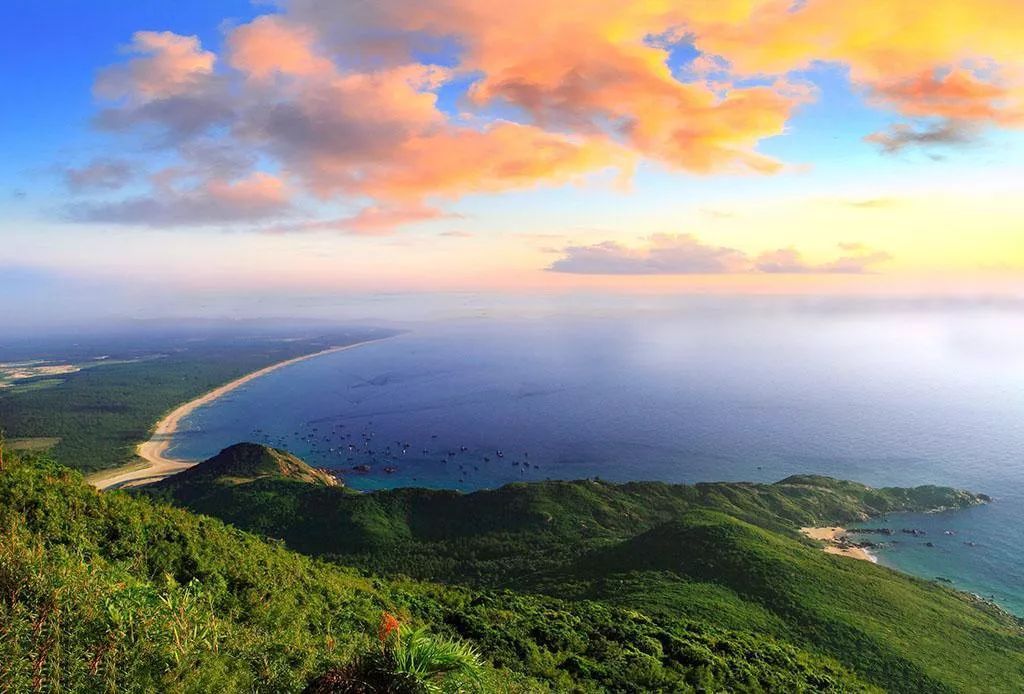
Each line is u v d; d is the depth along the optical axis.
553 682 24.75
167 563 18.97
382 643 11.98
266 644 13.52
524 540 115.69
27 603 11.35
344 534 118.50
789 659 40.38
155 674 10.45
